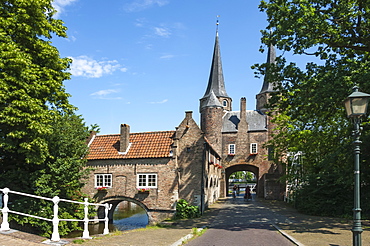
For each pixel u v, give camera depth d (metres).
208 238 12.23
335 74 16.80
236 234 13.32
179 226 17.20
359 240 8.38
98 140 28.67
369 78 14.95
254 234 13.28
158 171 25.17
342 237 12.05
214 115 45.12
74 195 21.09
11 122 13.74
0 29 13.54
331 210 20.81
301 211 23.55
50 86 15.33
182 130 26.08
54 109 16.50
